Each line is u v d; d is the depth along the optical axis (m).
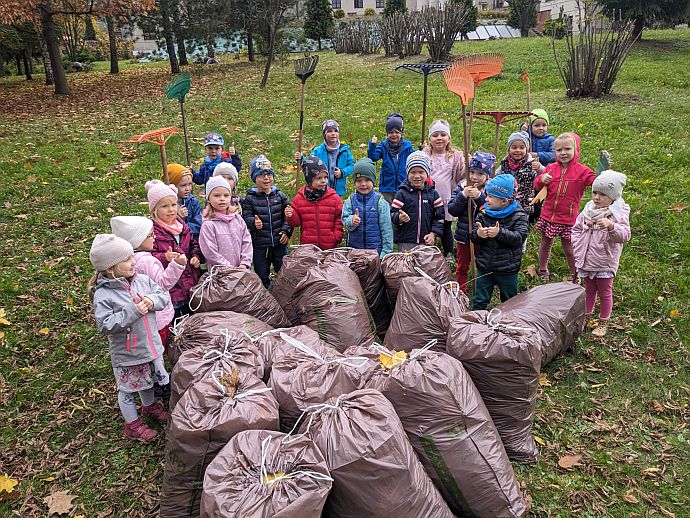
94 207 7.23
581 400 3.75
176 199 4.14
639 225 5.86
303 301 3.92
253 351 3.19
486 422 2.84
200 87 17.17
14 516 3.04
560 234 5.04
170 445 2.68
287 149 9.30
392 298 4.18
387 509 2.36
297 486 2.18
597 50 12.27
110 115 13.43
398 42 19.97
